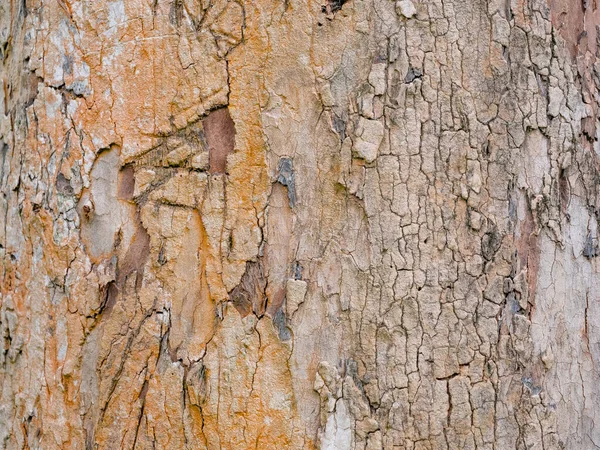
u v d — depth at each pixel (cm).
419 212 99
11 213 110
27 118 108
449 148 100
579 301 105
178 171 101
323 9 100
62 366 104
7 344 110
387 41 100
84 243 103
